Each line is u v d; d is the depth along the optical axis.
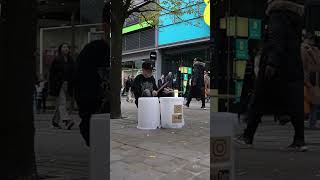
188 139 8.77
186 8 18.38
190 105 21.55
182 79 30.66
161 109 10.66
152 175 5.85
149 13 19.31
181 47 30.41
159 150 7.53
